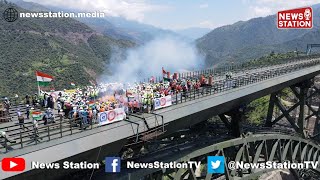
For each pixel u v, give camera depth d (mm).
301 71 56688
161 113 28312
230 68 59031
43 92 32469
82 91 33750
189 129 36625
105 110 25359
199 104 31984
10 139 22031
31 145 20328
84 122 23703
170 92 34500
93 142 22359
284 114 55875
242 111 38156
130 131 24969
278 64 72562
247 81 42438
